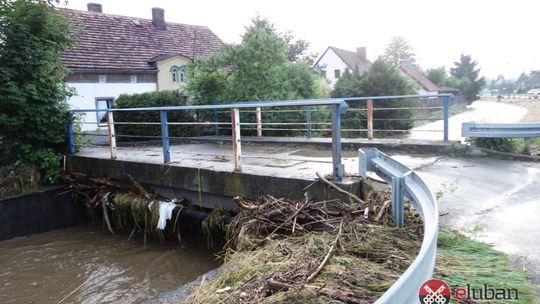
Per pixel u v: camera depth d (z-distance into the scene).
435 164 7.78
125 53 19.89
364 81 15.15
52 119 9.84
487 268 3.56
